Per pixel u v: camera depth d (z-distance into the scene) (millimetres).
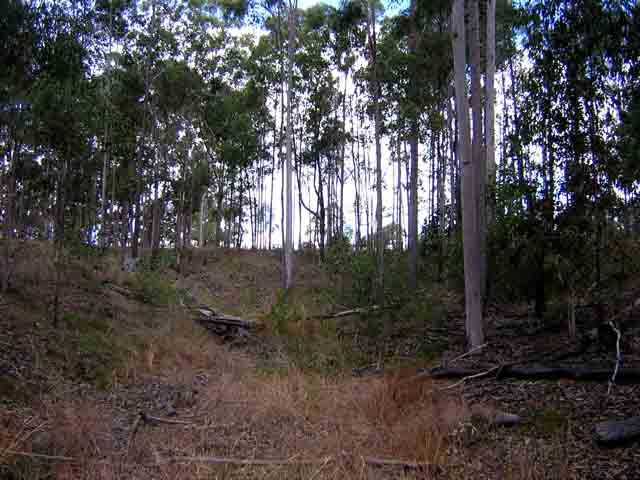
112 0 20109
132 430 5762
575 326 9297
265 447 5438
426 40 16703
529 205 9211
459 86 9977
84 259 12578
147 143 26094
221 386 7828
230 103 26922
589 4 7570
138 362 8688
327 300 14086
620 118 7984
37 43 9297
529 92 8977
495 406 6309
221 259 28484
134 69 22859
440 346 10672
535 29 8320
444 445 5207
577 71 7996
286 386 7613
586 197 8266
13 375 6430
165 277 15773
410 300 12578
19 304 8922
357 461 4844
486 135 14203
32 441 4977
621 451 4469
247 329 12609
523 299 11125
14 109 9508
